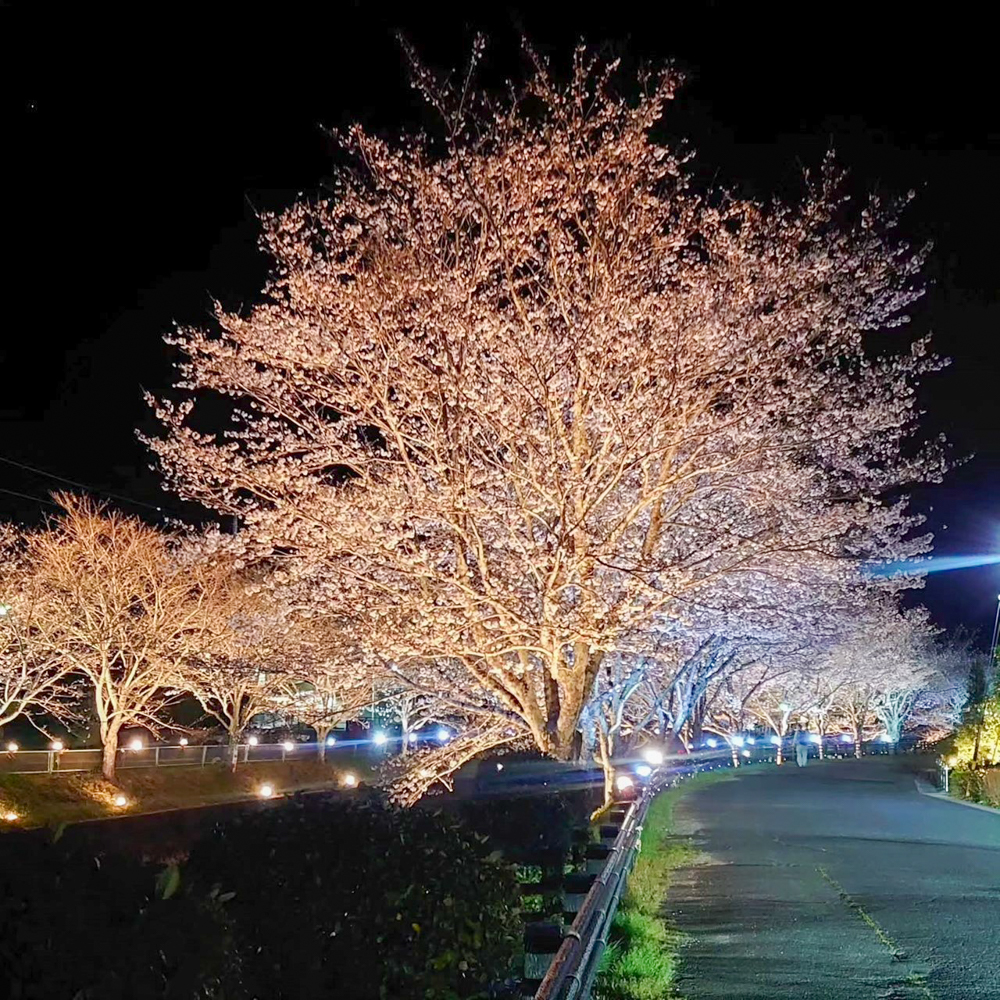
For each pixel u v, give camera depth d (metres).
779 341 15.51
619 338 13.74
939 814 25.08
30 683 33.38
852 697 66.19
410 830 6.73
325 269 14.00
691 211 14.57
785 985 8.37
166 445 14.80
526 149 13.67
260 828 6.37
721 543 15.20
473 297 13.88
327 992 5.20
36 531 33.91
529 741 17.09
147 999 3.34
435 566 14.99
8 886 3.61
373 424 14.27
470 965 6.07
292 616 20.31
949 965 9.11
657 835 18.75
